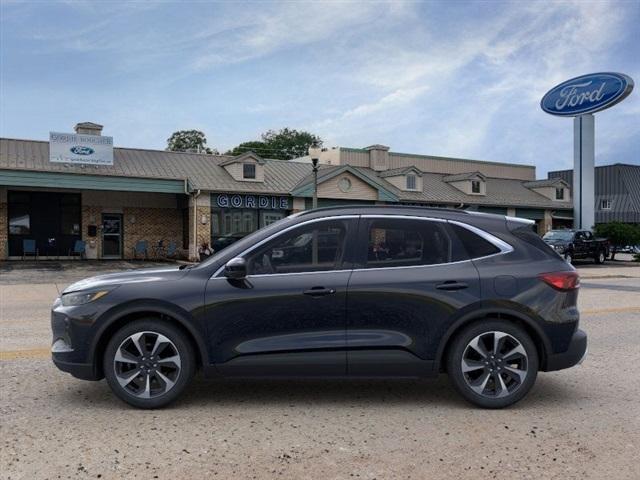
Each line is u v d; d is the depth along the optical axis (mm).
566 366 5156
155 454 4000
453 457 4016
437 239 5191
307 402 5242
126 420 4688
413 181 36719
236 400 5273
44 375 6047
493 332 5035
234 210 29422
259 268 5043
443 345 5000
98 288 4969
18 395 5352
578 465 3910
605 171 62812
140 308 4883
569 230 32719
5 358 6789
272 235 5121
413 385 5840
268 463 3873
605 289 17000
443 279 5020
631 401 5398
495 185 43812
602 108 34938
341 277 4988
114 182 26797
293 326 4938
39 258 28281
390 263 5090
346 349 4938
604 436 4465
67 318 4945
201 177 29234
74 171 26406
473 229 5238
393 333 4973
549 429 4605
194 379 5953
